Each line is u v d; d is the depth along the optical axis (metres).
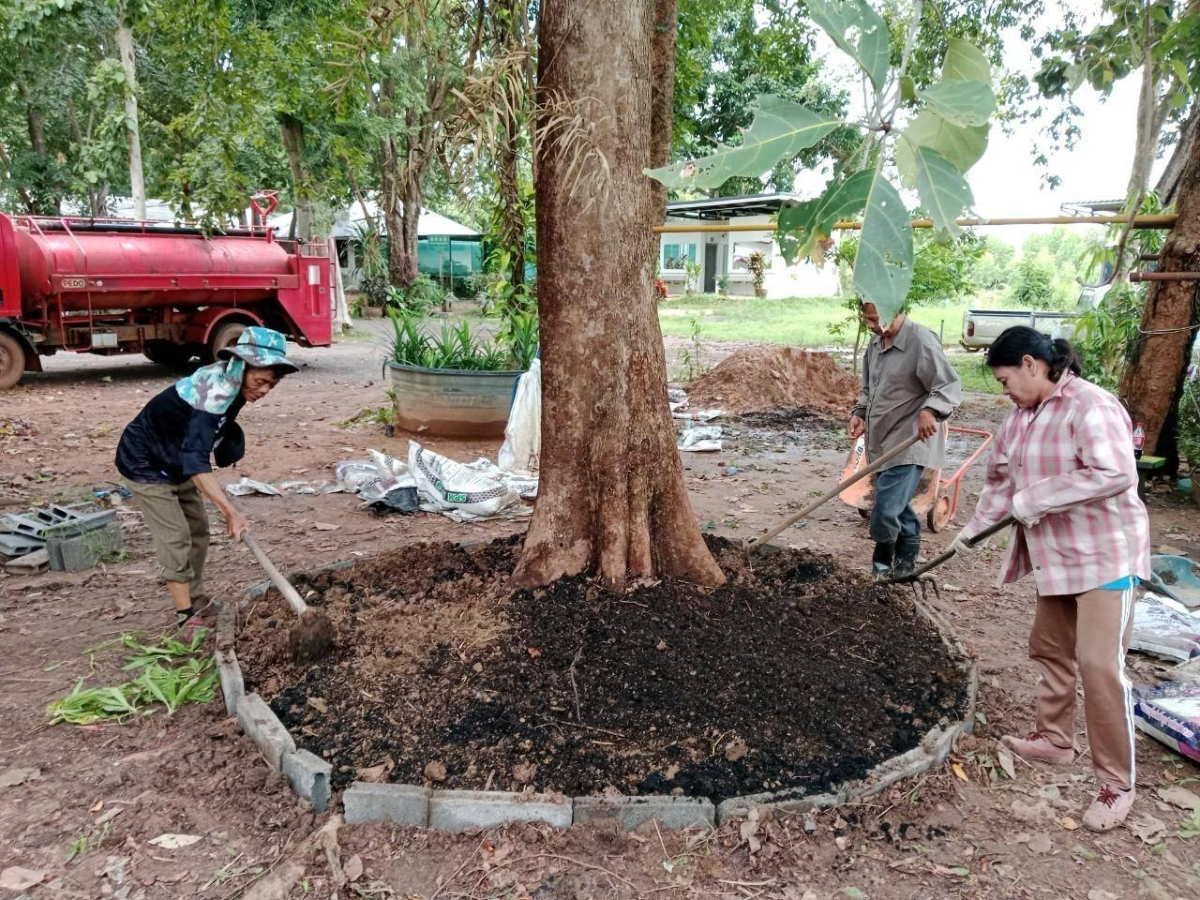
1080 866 2.86
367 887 2.67
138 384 13.81
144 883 2.70
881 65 1.46
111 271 12.54
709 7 16.09
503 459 8.13
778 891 2.69
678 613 4.13
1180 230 7.77
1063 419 3.04
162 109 22.70
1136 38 5.35
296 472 8.30
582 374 4.29
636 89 4.05
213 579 5.39
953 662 4.05
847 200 1.40
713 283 41.62
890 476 5.06
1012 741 3.51
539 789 3.02
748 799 2.97
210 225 13.64
